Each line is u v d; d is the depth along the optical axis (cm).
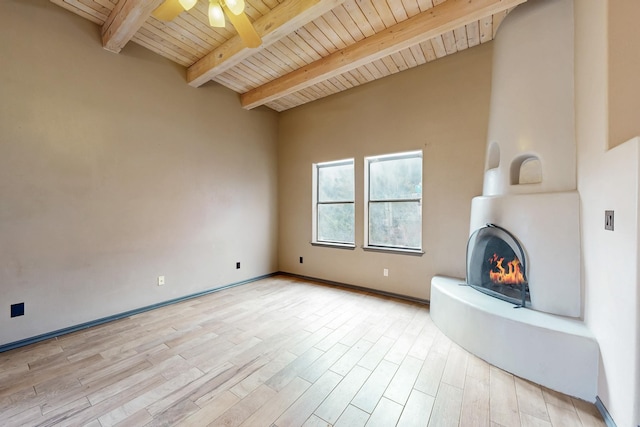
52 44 259
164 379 196
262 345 245
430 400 175
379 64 344
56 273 263
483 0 225
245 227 446
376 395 180
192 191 374
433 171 339
